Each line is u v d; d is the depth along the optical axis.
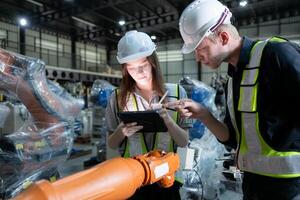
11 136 1.25
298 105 0.79
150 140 1.27
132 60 1.19
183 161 1.26
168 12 9.23
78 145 5.70
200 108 1.07
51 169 1.34
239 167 1.00
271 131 0.84
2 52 1.19
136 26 10.59
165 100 1.23
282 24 10.52
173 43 12.83
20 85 1.25
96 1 8.27
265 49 0.84
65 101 1.45
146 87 1.28
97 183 0.51
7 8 8.51
